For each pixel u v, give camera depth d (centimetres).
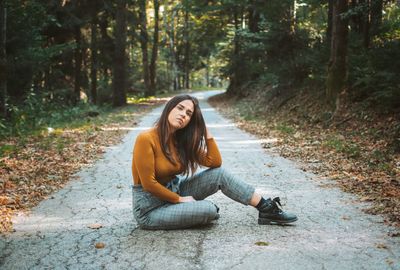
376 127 1050
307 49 1870
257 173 725
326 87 1397
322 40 1923
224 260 350
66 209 513
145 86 3947
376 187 593
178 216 414
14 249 381
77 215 488
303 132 1211
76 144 1059
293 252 365
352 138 1026
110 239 404
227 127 1505
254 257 355
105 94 3328
